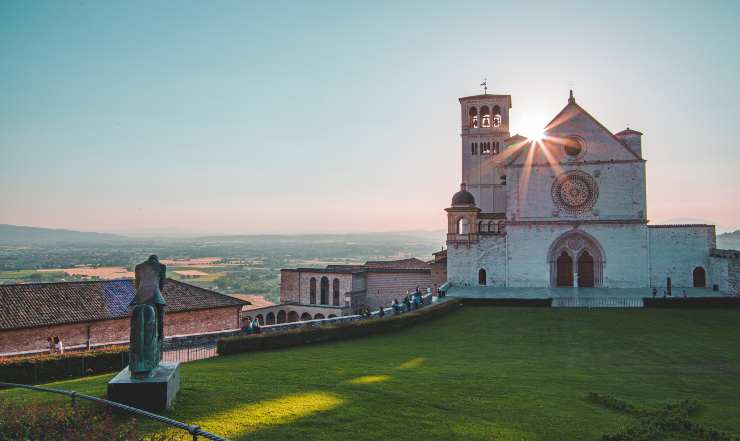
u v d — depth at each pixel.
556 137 70.25
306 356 33.31
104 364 31.84
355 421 17.78
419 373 26.86
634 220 67.50
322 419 17.73
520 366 30.91
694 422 19.64
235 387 21.23
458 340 41.44
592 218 68.88
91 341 48.50
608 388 24.89
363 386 22.56
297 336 38.59
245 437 15.79
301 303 90.25
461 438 16.86
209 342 38.78
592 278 69.62
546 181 70.38
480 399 21.44
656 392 24.45
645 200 67.50
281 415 17.86
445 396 21.59
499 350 37.22
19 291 48.94
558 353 36.22
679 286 66.62
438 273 80.44
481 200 93.75
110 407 17.14
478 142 94.81
